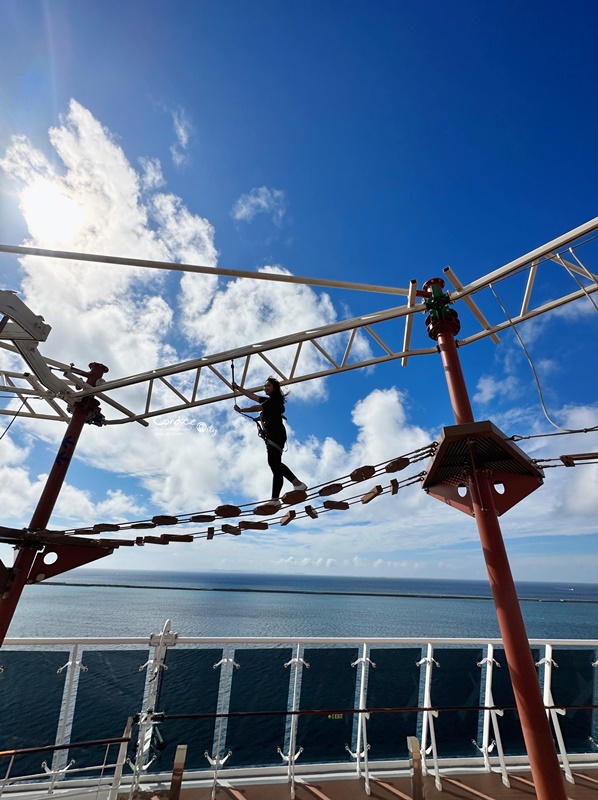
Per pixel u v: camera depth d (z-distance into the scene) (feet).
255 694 18.11
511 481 18.80
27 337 25.70
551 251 22.72
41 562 24.31
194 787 16.06
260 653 18.92
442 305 23.71
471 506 19.31
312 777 17.19
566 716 19.85
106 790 15.66
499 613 16.52
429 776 17.62
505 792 16.71
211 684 17.84
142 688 17.62
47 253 27.86
